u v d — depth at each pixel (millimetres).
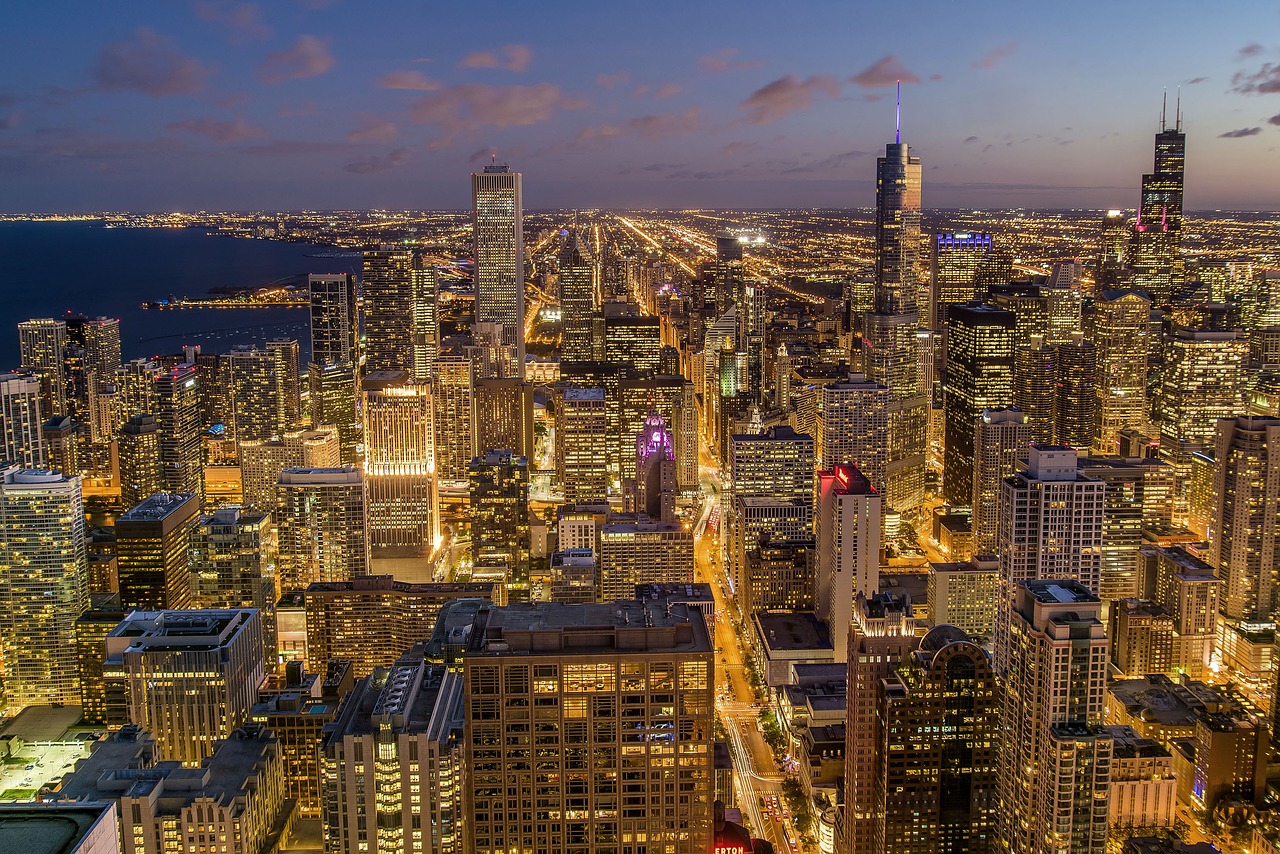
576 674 196625
